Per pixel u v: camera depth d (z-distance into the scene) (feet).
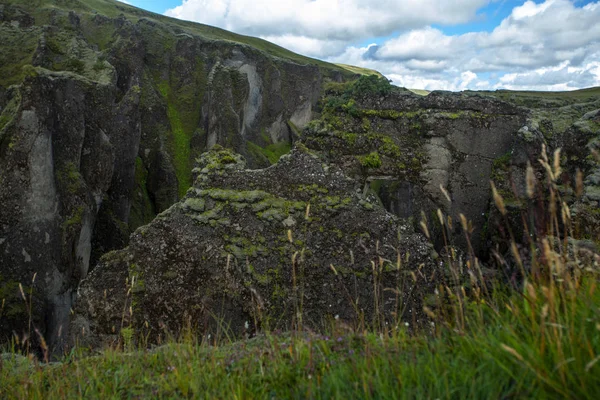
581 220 36.88
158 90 208.85
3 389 18.62
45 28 132.57
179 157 196.65
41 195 82.33
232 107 217.15
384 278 34.65
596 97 189.16
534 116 59.77
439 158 60.29
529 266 18.43
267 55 273.54
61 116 90.48
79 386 16.81
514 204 54.60
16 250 78.84
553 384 9.84
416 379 12.00
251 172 38.45
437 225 67.62
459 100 60.80
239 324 34.73
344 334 18.19
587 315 11.66
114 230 119.65
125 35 185.26
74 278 87.30
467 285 22.74
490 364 11.70
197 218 36.70
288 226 36.40
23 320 73.15
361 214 36.37
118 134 135.54
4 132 82.58
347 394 12.32
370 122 62.28
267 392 13.99
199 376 15.57
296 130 278.26
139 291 35.88
